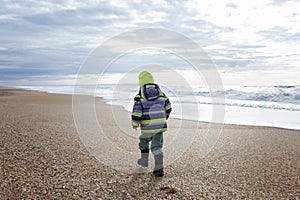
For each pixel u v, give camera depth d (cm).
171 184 441
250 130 874
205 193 409
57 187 407
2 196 369
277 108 1362
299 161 566
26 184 409
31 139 656
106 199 380
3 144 601
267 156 600
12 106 1271
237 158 585
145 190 416
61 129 778
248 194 408
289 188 432
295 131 862
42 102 1449
